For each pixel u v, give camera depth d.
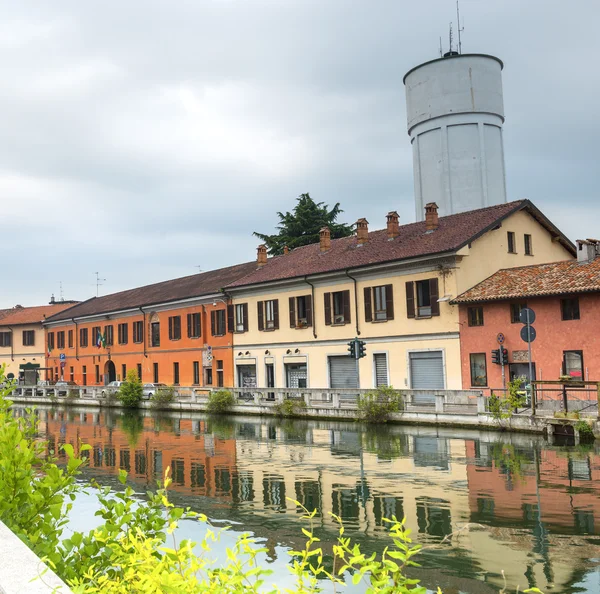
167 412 40.44
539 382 22.89
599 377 25.75
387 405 28.00
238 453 20.22
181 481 15.48
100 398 47.34
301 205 65.44
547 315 27.45
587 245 28.69
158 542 3.99
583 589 7.72
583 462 16.50
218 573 3.06
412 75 47.31
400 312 33.12
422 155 46.81
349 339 35.91
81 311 64.25
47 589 2.63
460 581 8.04
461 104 45.09
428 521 11.09
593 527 10.41
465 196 45.00
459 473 15.46
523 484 13.91
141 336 53.94
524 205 33.41
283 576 8.36
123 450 21.77
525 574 8.29
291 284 39.47
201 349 46.94
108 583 3.16
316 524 11.16
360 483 14.57
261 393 35.59
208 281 50.53
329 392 31.09
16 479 4.38
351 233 65.38
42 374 68.88
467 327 30.14
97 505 12.73
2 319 73.75
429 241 33.12
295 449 20.80
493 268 32.31
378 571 2.97
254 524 11.27
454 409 26.34
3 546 3.25
